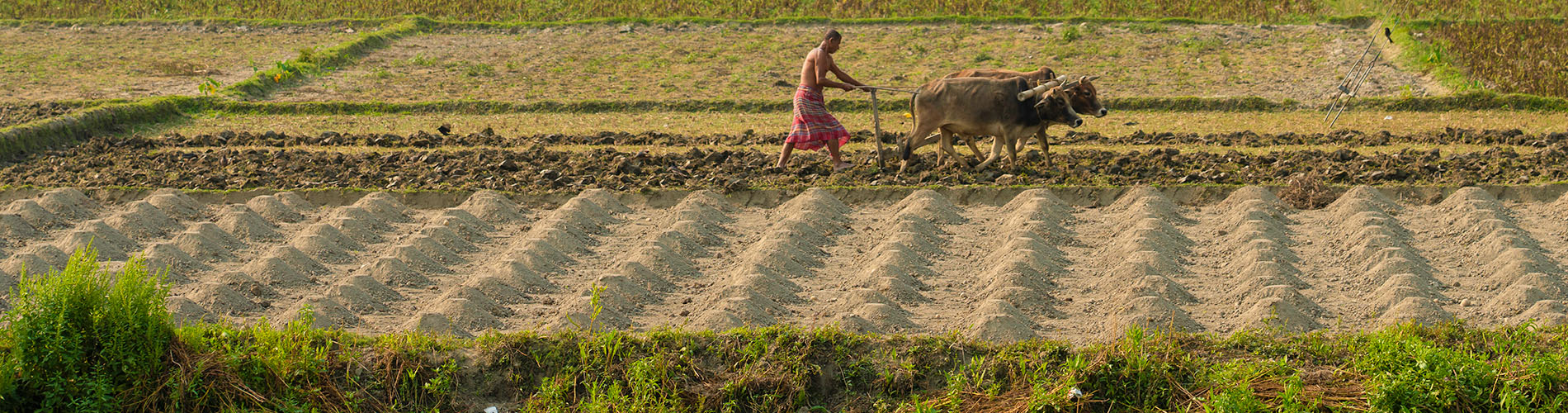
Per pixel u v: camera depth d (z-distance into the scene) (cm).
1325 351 602
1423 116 1262
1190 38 1719
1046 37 1764
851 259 783
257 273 733
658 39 1836
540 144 1132
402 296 714
